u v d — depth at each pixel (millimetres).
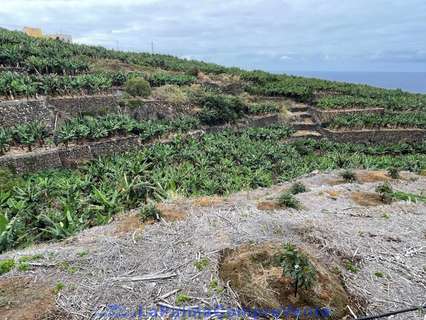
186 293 3684
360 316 3455
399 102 31547
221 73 34094
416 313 3533
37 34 37344
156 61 32562
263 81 33750
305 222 5664
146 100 21000
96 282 3881
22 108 14977
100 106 18766
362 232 5410
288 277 3717
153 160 14438
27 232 7340
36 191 9703
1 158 11867
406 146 24078
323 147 22656
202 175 12570
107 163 13242
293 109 29844
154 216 5809
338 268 4246
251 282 3736
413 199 7625
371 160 17234
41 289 3758
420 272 4324
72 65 20766
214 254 4395
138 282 3883
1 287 3781
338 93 32750
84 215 8023
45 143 14125
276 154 18016
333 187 8703
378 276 4203
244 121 24625
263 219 5621
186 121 20594
